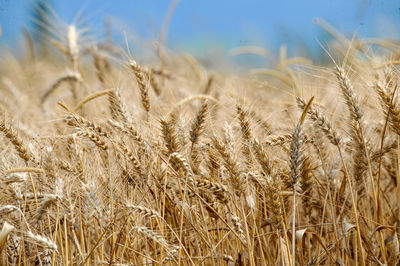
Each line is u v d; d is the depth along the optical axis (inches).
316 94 95.6
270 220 89.1
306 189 91.9
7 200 89.7
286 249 87.4
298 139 87.5
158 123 93.7
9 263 89.0
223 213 91.9
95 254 88.0
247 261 91.4
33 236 86.1
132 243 89.2
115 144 90.6
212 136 88.9
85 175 90.0
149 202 91.3
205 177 90.4
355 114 90.6
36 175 90.8
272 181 87.7
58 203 88.9
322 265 93.5
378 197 90.5
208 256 89.9
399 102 90.3
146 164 90.7
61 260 88.3
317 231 94.1
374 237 91.7
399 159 91.8
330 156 95.9
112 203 88.9
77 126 91.1
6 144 92.7
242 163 90.7
